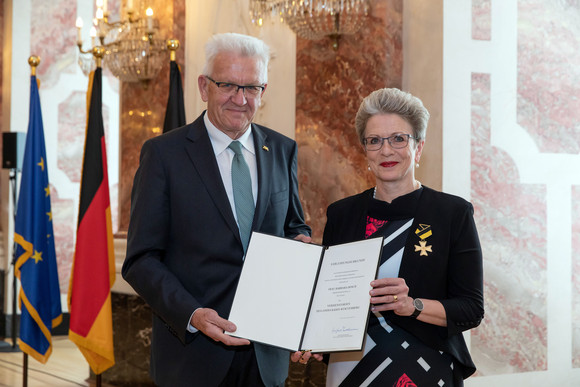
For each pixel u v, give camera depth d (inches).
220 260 100.5
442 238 90.4
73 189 371.6
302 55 194.1
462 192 165.5
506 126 171.3
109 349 189.2
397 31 173.0
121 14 229.9
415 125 91.7
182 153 104.0
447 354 90.3
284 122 200.7
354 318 83.9
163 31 232.8
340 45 182.5
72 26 370.9
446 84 163.9
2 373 259.0
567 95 179.2
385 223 93.5
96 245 191.6
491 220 168.7
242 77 100.2
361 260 87.2
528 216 173.0
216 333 89.1
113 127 387.9
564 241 177.3
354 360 90.7
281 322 88.7
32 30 358.3
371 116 92.7
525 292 172.2
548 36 177.0
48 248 208.4
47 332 205.8
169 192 102.3
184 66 227.9
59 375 257.4
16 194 339.6
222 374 99.6
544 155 175.6
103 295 190.7
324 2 171.2
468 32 166.9
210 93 102.6
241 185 104.7
